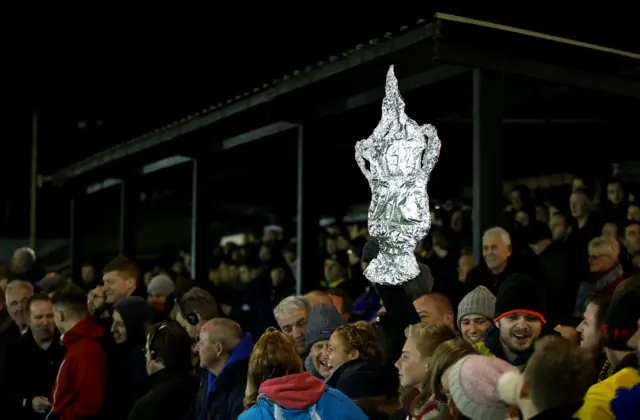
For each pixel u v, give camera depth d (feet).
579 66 20.65
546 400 8.49
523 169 34.83
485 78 19.81
